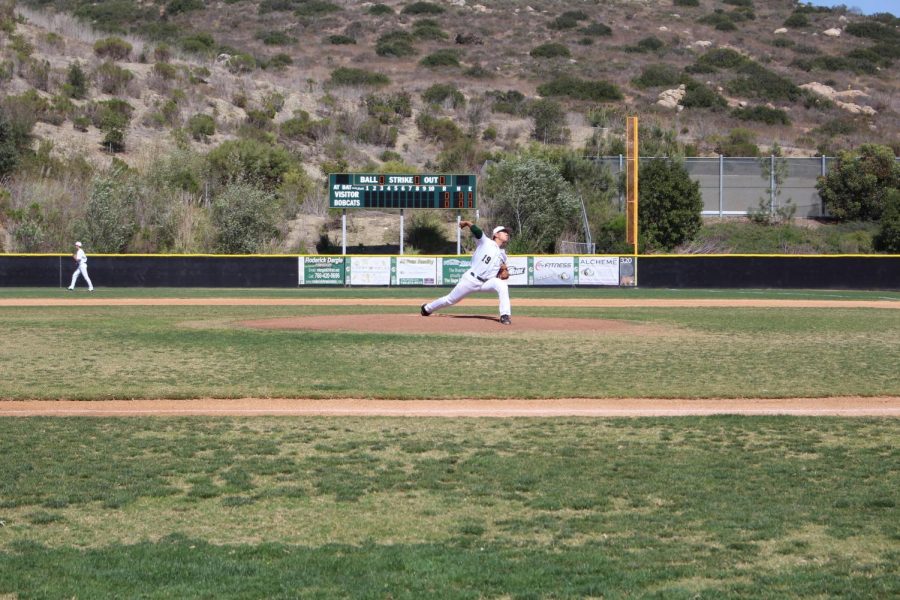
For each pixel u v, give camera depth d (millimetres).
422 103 104875
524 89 114688
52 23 104812
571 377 20016
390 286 59781
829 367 21734
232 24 134125
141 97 91000
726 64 126812
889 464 12594
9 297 47875
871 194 78312
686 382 19422
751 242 72938
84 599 8039
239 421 15539
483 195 76875
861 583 8359
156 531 9836
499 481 11742
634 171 62375
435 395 17828
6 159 70375
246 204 68812
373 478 11875
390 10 142750
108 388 18359
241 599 8047
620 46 132000
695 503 10820
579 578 8492
